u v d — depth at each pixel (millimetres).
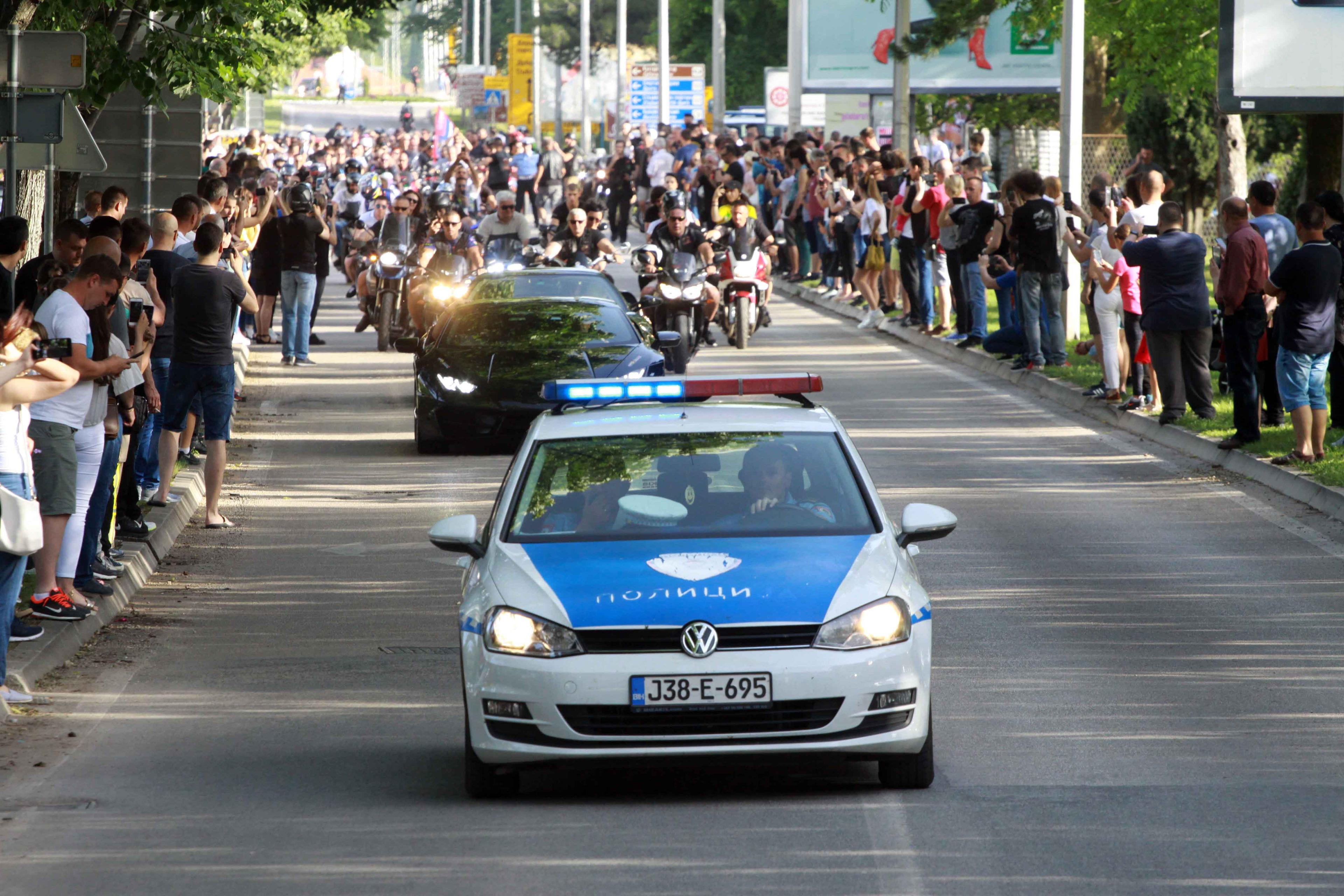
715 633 25812
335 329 112875
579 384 32094
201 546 50250
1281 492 54344
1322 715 31531
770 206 136375
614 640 25938
